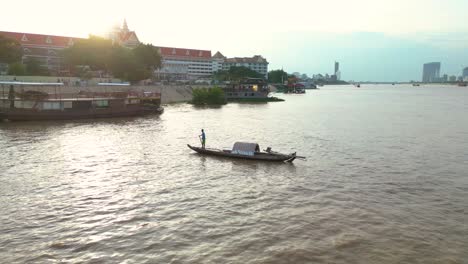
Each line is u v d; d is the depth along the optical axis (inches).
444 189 1125.7
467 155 1617.9
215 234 793.6
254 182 1182.3
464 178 1250.0
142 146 1738.4
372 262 685.9
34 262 676.1
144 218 877.8
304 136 2133.4
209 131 2276.1
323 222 860.6
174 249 728.3
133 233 797.2
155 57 5600.4
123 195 1035.9
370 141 1971.0
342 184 1165.7
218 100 4653.1
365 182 1190.3
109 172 1268.5
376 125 2677.2
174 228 823.1
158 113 3191.4
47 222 847.7
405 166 1408.7
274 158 1435.8
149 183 1153.4
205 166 1379.2
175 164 1402.6
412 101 6018.7
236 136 2108.8
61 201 981.8
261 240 767.1
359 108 4345.5
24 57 5319.9
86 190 1073.5
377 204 986.7
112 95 3238.2
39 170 1274.6
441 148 1780.3
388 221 871.7
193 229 817.5
